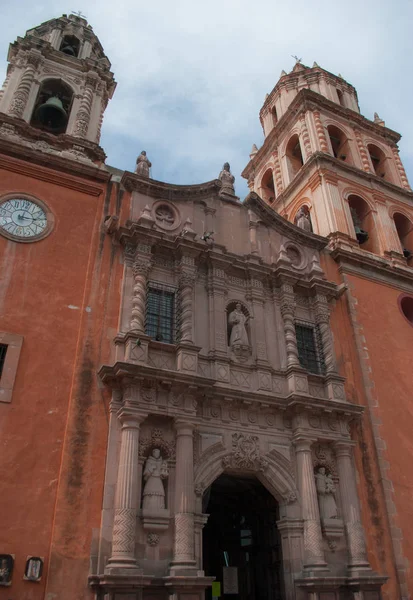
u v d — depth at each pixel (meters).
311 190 25.80
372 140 30.03
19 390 13.38
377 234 24.92
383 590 15.21
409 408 19.31
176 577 12.02
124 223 17.66
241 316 17.52
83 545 12.11
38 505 12.23
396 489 17.16
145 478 13.42
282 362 17.56
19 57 21.38
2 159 16.88
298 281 19.39
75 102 21.20
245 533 17.84
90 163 18.55
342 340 19.66
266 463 15.40
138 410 13.75
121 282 16.30
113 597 11.35
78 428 13.39
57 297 15.20
